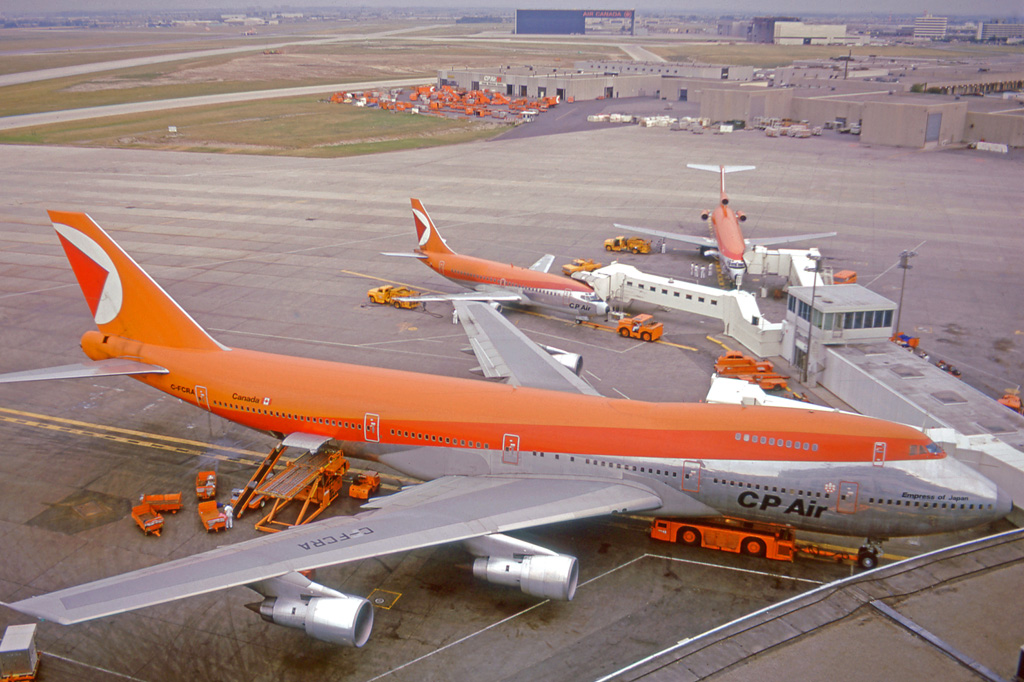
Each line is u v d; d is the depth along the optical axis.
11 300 69.75
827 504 31.73
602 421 34.34
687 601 31.50
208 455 43.75
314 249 87.75
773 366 56.22
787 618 21.59
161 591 24.48
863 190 117.62
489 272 68.31
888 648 20.39
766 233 93.06
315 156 148.25
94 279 41.38
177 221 99.69
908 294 72.31
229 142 162.88
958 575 23.47
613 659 28.22
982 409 41.97
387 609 31.16
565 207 107.75
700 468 32.84
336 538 28.84
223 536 36.00
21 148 152.75
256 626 30.58
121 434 46.09
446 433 35.75
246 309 68.38
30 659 27.44
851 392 48.72
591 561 34.19
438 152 153.50
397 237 92.88
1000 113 160.12
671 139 167.62
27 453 43.72
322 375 38.88
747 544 34.41
